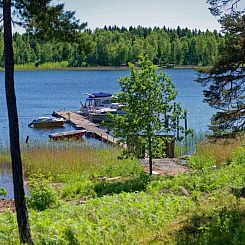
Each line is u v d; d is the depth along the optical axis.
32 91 97.38
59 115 60.06
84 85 109.31
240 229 10.21
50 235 11.79
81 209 14.84
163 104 23.09
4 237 11.90
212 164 25.45
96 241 11.39
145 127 23.17
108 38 160.88
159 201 15.38
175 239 10.40
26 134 48.53
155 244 10.32
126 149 25.81
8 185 24.12
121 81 23.19
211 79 18.06
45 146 30.86
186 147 31.94
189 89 93.94
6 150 30.23
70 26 11.77
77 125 51.97
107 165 26.05
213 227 10.55
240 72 17.67
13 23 11.28
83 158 27.20
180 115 23.75
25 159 26.84
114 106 61.19
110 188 20.58
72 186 21.16
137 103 22.92
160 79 23.12
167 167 26.91
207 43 145.62
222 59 17.69
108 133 43.34
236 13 17.19
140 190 19.75
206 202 14.72
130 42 162.38
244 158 24.44
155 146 23.92
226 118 18.31
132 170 25.20
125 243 10.99
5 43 10.95
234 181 18.45
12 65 11.08
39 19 11.45
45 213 14.66
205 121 52.62
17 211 11.49
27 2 11.07
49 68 157.75
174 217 13.25
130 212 13.99
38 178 22.81
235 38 17.45
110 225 12.51
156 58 151.25
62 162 26.38
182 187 18.52
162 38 161.12
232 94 17.89
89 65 157.12
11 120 11.23
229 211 11.74
